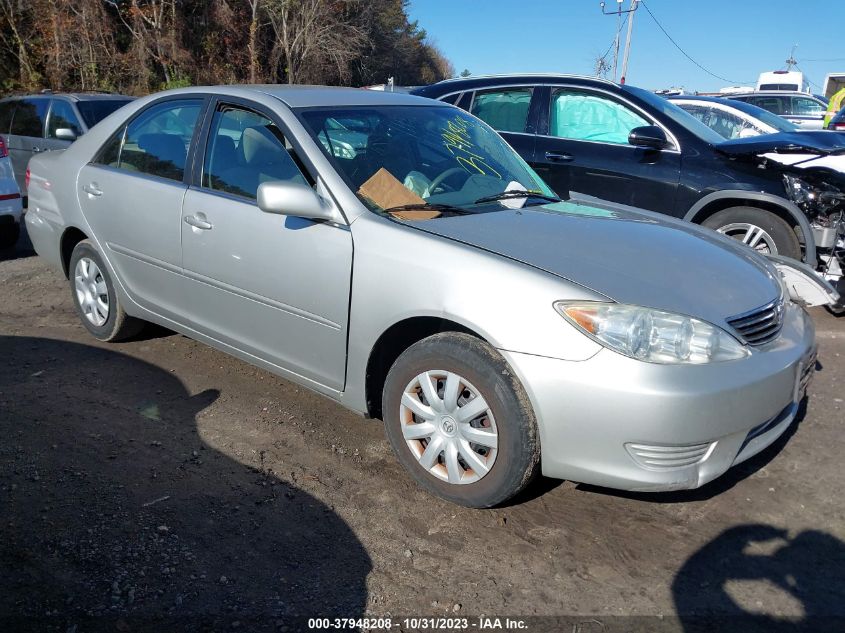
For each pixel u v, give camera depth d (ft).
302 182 11.40
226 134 12.73
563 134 21.17
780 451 11.82
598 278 9.25
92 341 16.01
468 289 9.39
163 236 13.28
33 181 16.62
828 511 10.18
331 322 10.84
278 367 12.03
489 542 9.44
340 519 9.84
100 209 14.62
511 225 10.78
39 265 22.52
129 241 14.10
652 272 9.68
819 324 18.10
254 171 12.09
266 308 11.75
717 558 9.20
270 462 11.19
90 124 28.68
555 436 8.98
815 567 9.04
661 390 8.50
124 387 13.73
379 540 9.43
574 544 9.43
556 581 8.75
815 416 13.06
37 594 8.23
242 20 94.58
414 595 8.47
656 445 8.68
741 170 18.57
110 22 81.87
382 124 12.69
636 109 20.11
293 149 11.62
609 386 8.61
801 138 18.54
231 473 10.86
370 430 12.31
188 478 10.69
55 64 76.84
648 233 11.22
